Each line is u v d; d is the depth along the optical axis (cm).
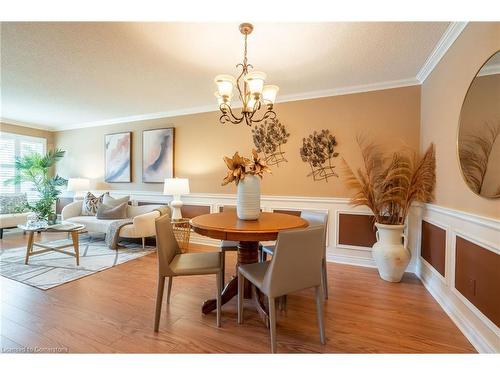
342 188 324
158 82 310
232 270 296
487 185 152
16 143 522
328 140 329
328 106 329
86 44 222
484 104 158
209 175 414
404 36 204
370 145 308
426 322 187
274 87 204
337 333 173
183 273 179
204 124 416
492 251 146
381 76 283
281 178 356
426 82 270
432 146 246
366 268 305
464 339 167
